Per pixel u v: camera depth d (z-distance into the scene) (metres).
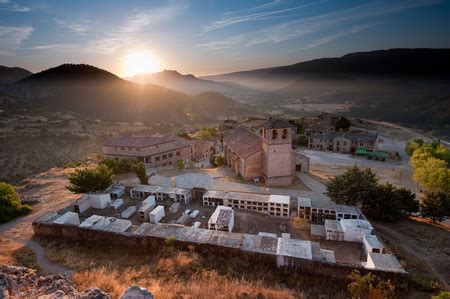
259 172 56.91
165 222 38.62
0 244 31.70
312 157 95.38
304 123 136.75
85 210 42.44
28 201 44.97
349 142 102.12
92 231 31.31
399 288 23.55
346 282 24.55
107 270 25.23
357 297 22.05
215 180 57.91
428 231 38.53
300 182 55.78
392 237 35.44
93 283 21.91
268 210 40.41
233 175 61.22
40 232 33.81
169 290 20.94
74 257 28.25
